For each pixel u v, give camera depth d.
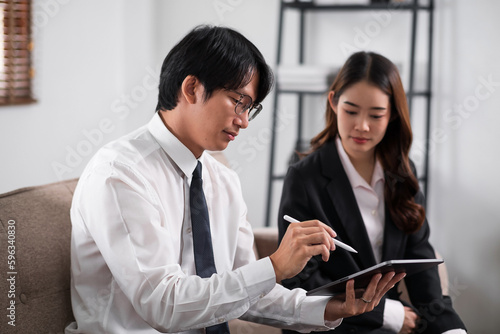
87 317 1.29
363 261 1.61
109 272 1.29
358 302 1.31
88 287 1.30
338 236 1.62
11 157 2.38
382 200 1.69
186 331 1.31
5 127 2.36
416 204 1.67
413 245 1.71
